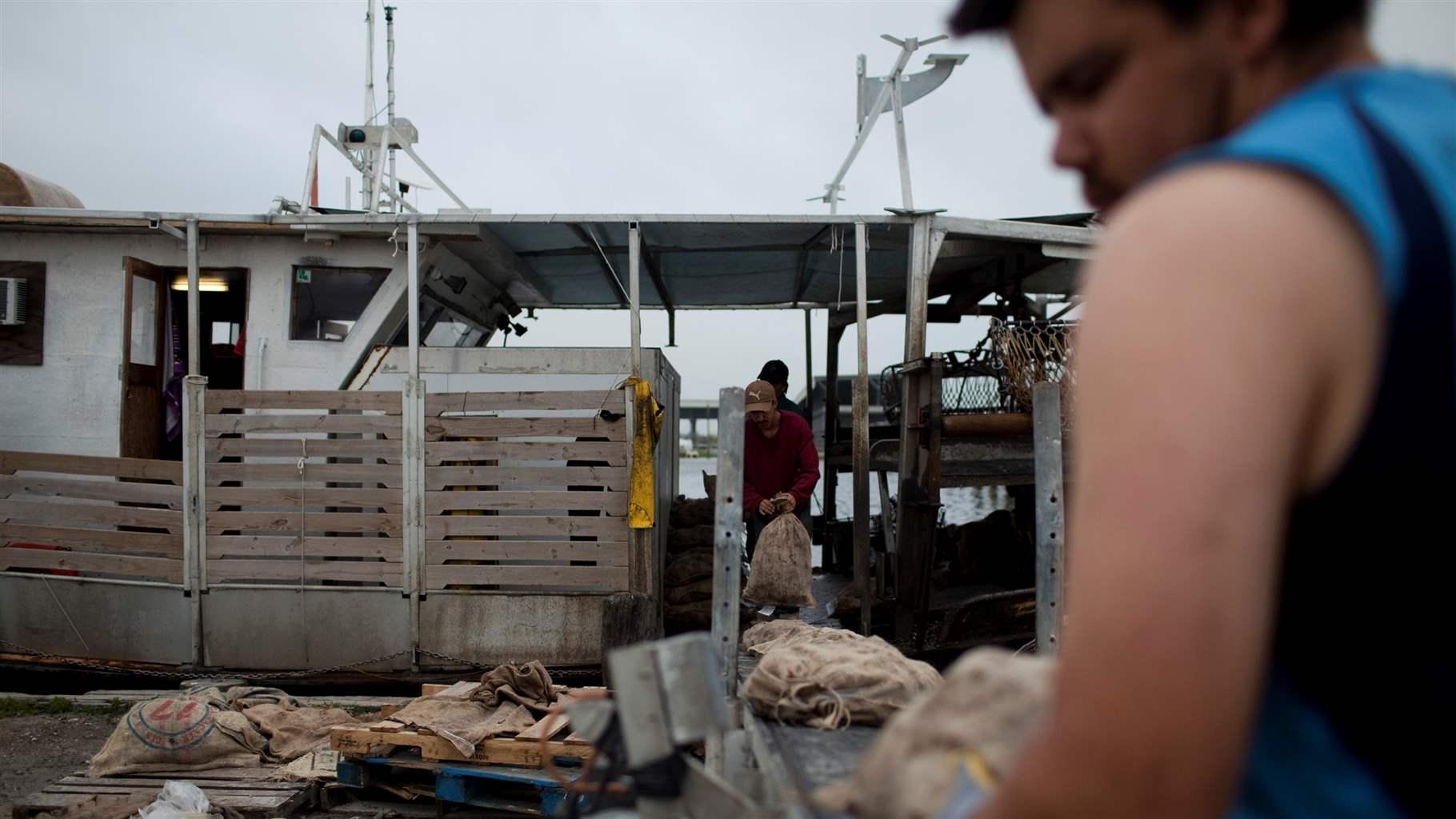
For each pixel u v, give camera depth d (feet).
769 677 8.14
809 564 20.06
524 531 22.07
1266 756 2.04
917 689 7.96
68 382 23.93
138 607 22.77
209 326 30.50
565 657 21.95
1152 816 1.69
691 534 28.89
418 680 22.03
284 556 22.43
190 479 22.45
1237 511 1.65
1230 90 2.15
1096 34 2.16
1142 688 1.66
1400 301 1.75
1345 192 1.76
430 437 22.24
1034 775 1.83
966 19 2.45
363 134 24.76
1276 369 1.69
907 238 25.14
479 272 29.32
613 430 22.02
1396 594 1.85
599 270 30.35
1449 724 1.85
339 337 24.11
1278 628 1.99
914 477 21.63
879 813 3.21
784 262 29.27
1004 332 21.24
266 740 17.48
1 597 23.25
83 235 24.14
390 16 25.18
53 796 15.58
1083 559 1.81
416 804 16.21
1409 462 1.75
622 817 4.30
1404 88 2.05
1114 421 1.79
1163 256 1.81
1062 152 2.37
